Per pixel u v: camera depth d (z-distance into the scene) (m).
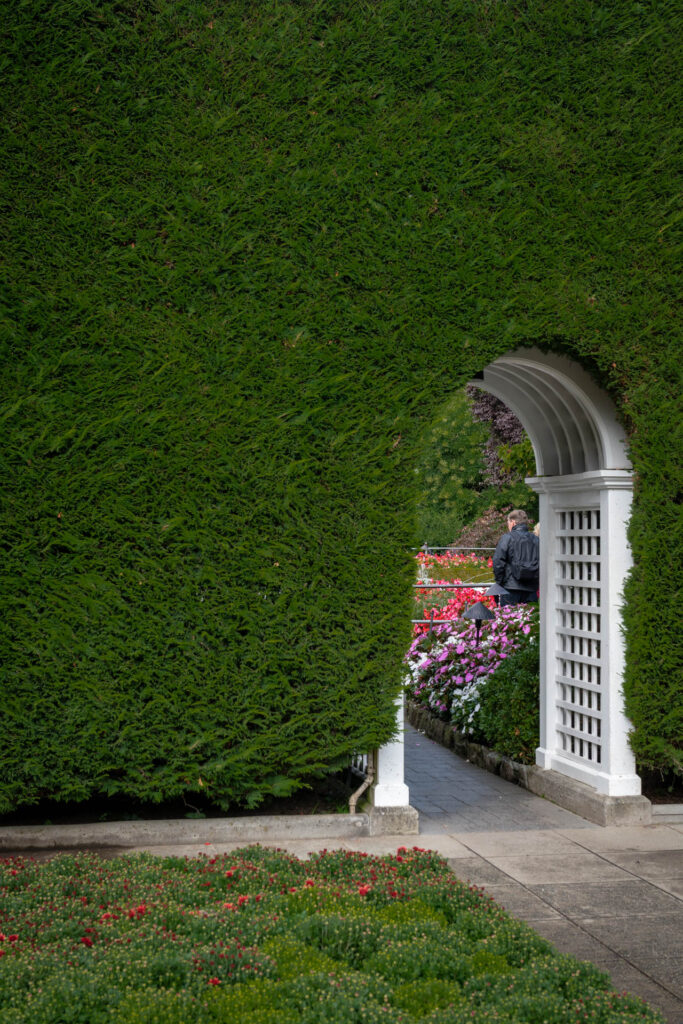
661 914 5.00
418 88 6.85
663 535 7.01
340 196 6.65
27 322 6.14
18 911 4.38
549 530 8.02
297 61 6.62
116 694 6.11
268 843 6.32
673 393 7.07
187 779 6.25
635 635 6.95
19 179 6.20
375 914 4.47
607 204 6.98
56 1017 3.32
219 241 6.45
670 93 7.17
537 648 8.95
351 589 6.48
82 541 6.11
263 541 6.37
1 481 6.04
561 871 5.75
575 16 7.07
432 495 29.47
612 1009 3.55
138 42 6.41
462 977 3.85
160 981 3.66
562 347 6.96
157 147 6.39
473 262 6.73
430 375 6.64
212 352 6.40
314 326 6.54
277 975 3.80
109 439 6.21
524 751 8.36
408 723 11.95
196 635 6.27
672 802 7.17
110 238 6.31
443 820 7.02
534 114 6.97
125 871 5.03
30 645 6.00
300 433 6.47
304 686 6.40
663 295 7.06
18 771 6.02
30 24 6.25
